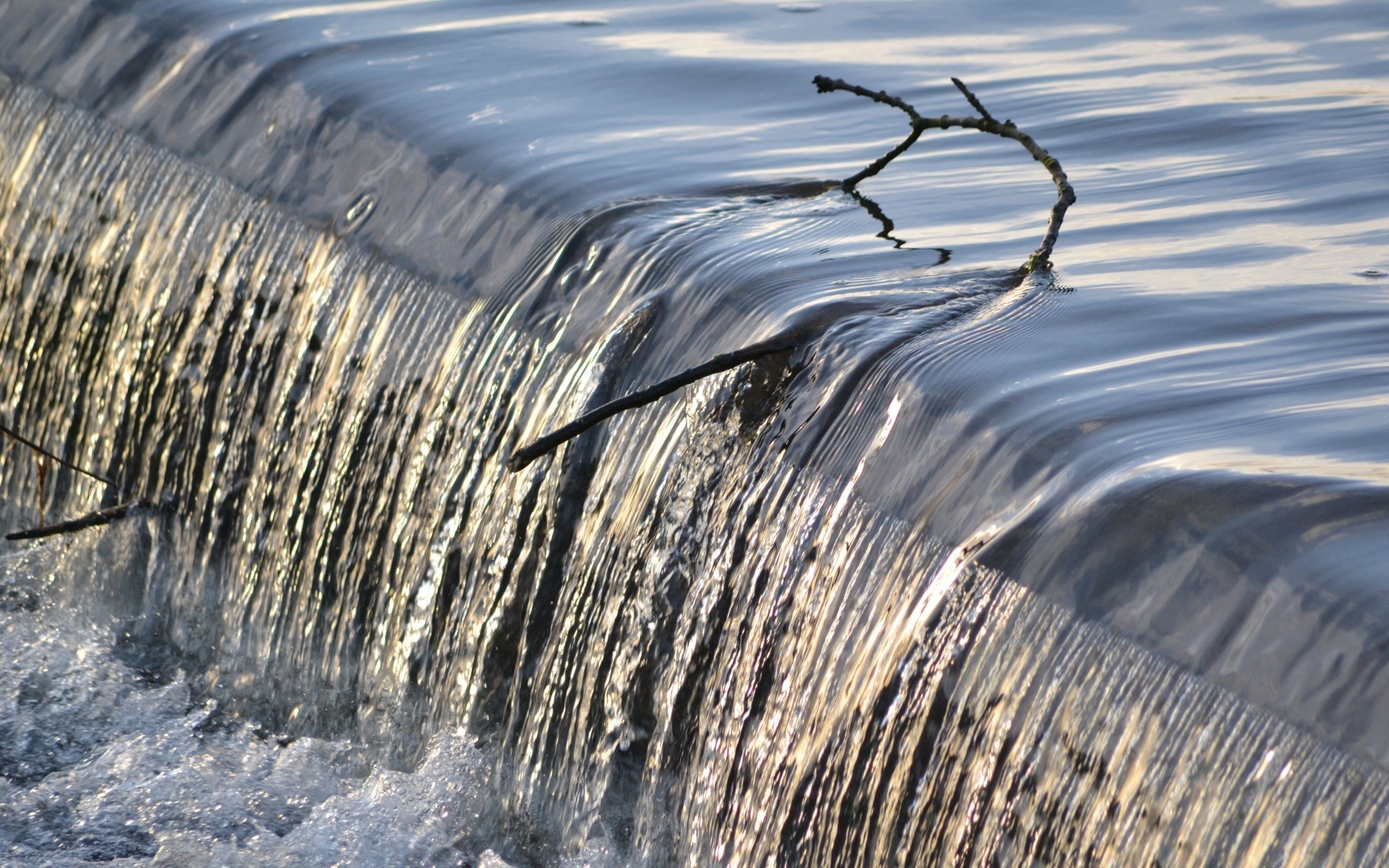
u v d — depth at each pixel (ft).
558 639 32.37
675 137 44.96
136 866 31.78
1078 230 36.32
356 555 37.78
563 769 31.73
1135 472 23.88
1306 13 62.13
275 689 38.86
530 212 39.27
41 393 48.75
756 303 32.22
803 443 28.73
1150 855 21.04
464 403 36.50
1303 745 19.88
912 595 25.40
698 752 28.86
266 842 32.58
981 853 23.26
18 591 43.09
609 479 32.35
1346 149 42.47
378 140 44.78
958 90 50.90
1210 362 27.48
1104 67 54.03
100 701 38.42
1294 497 22.41
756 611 28.22
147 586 42.57
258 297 43.24
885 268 33.58
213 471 42.19
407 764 35.29
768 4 63.57
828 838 25.85
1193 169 41.55
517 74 50.44
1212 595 21.72
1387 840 18.71
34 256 51.03
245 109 48.62
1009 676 23.36
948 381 27.55
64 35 55.47
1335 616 20.48
